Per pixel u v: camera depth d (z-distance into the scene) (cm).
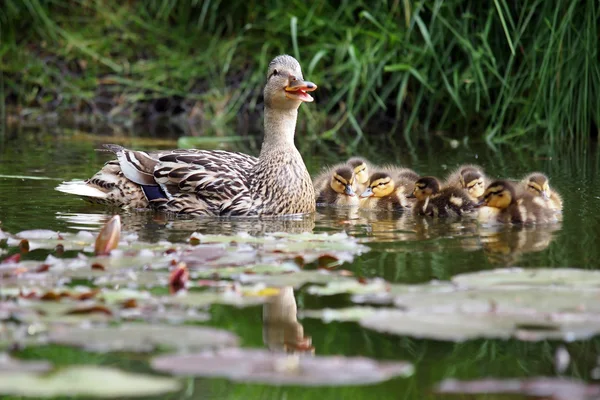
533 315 725
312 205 1273
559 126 1861
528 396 603
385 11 2145
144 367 645
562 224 1135
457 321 709
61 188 1265
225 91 2292
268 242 989
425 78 2052
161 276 845
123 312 745
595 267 897
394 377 646
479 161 1650
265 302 791
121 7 2466
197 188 1232
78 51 2398
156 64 2364
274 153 1245
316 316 752
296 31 2198
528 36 1942
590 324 709
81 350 670
